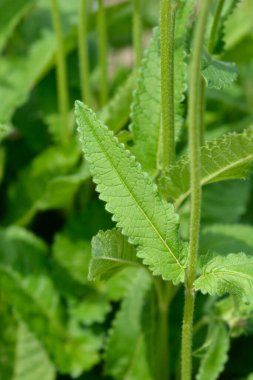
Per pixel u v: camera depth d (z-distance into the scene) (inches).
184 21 20.0
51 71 27.8
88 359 23.8
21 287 24.5
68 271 24.8
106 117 23.5
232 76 18.5
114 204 18.1
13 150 28.2
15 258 24.9
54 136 27.0
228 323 20.9
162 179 19.3
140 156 20.3
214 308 21.2
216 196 24.9
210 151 18.3
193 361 22.4
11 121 28.0
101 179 18.1
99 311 24.0
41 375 23.9
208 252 18.4
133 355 22.6
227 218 24.7
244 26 27.7
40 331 23.8
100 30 24.8
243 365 23.8
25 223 26.4
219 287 17.9
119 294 23.4
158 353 21.9
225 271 18.1
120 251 19.0
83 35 24.2
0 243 25.1
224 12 21.1
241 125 26.8
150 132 20.3
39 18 29.7
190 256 18.0
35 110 28.4
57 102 27.4
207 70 18.4
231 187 25.1
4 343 24.2
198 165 16.9
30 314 24.0
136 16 23.2
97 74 28.0
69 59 27.9
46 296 24.5
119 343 22.6
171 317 23.2
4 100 26.5
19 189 26.4
